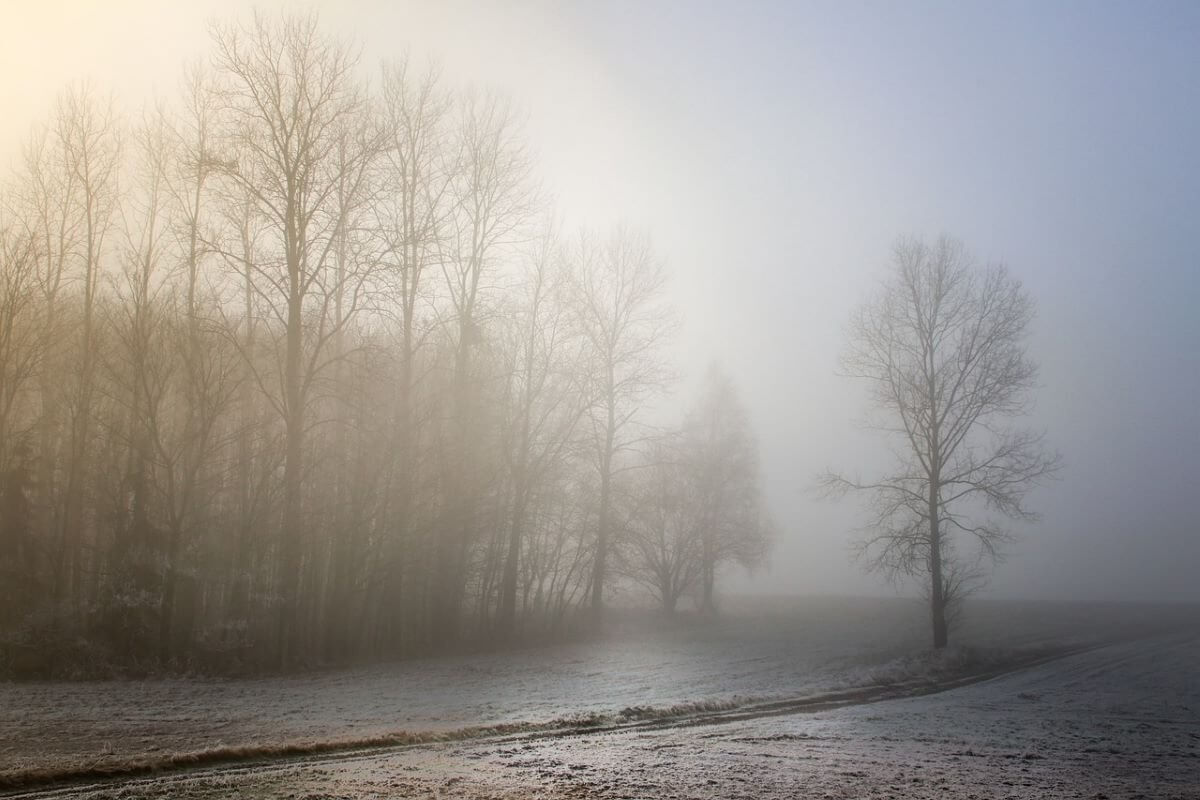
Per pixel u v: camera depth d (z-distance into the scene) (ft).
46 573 93.30
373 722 55.21
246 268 94.73
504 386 122.93
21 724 49.96
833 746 53.52
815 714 69.77
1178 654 140.67
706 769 43.70
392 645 106.22
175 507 95.81
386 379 101.09
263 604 91.40
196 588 89.76
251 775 38.27
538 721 57.41
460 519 110.73
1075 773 47.21
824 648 133.39
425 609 114.11
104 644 81.15
